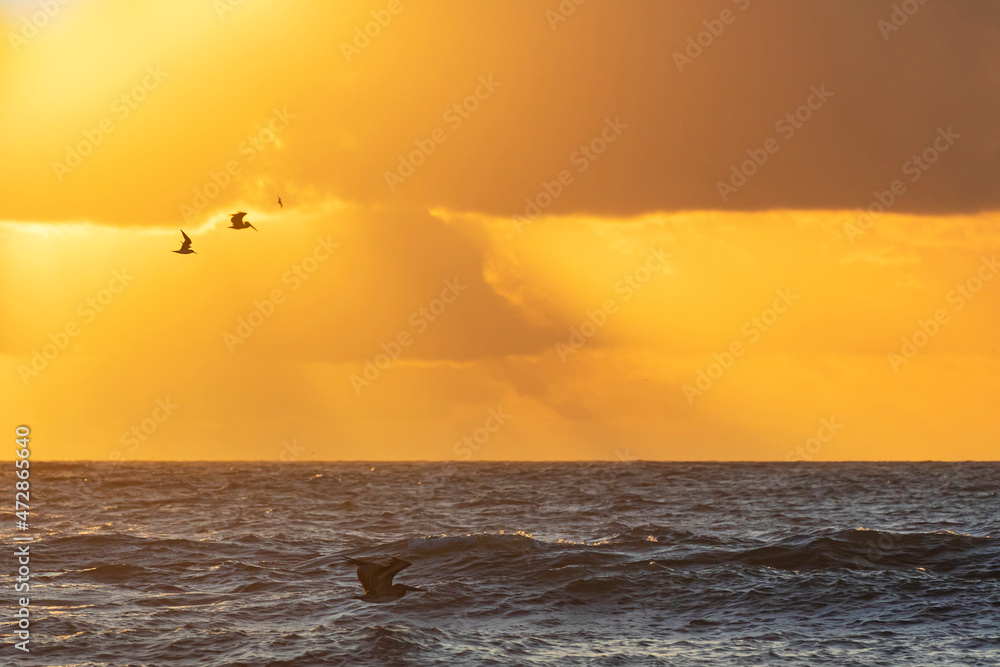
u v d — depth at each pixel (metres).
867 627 66.56
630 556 91.75
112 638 63.16
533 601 74.69
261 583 81.75
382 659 58.94
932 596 74.38
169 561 92.69
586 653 61.16
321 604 73.62
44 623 66.56
